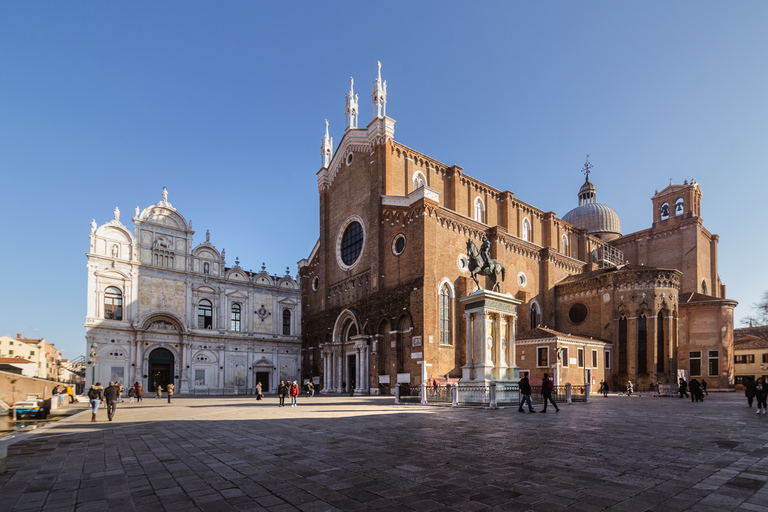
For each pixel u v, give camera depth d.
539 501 7.81
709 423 19.00
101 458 12.50
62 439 16.44
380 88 53.06
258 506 7.79
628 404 30.78
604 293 53.00
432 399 32.28
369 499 8.02
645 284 50.31
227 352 59.38
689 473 9.74
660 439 14.40
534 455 11.73
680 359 59.50
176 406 33.53
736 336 82.94
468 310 29.89
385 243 49.16
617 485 8.79
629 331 50.53
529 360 46.31
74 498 8.53
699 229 73.81
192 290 57.78
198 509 7.70
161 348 54.84
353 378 52.66
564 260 61.47
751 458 11.34
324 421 20.34
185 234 58.34
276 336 64.25
